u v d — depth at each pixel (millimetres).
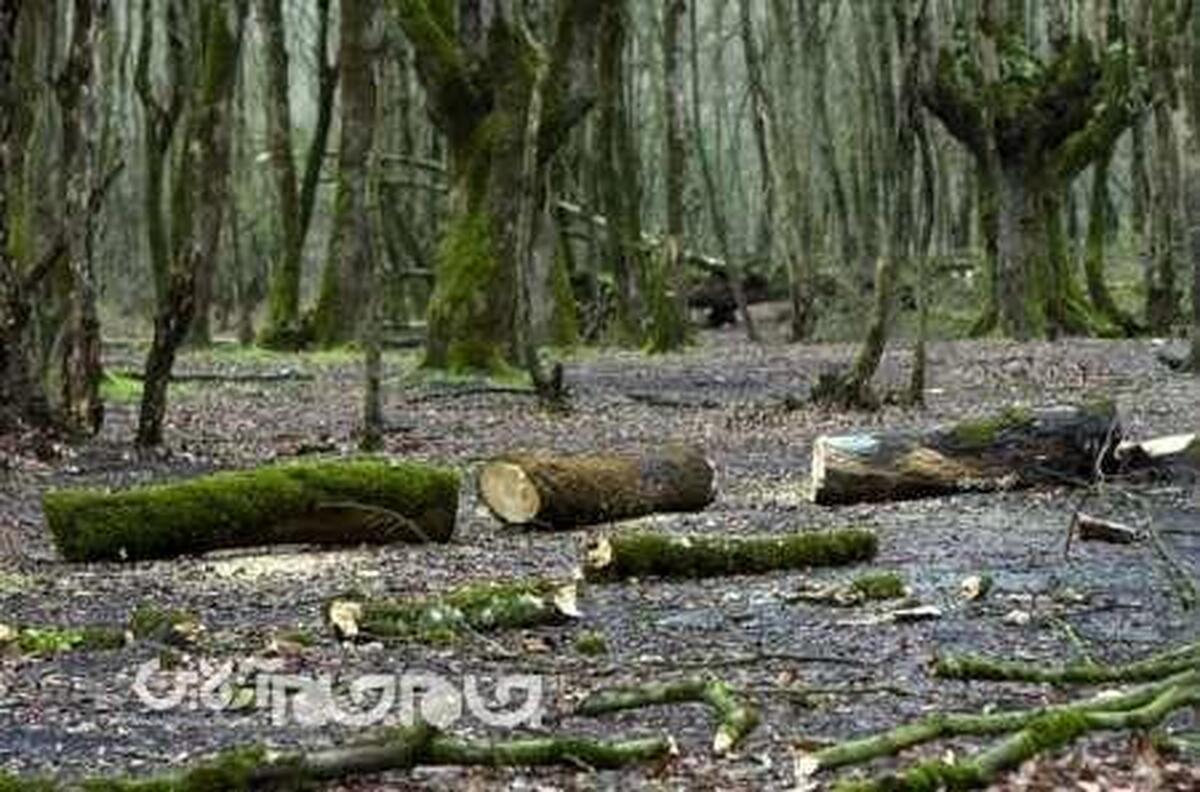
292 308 36719
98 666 7910
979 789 5652
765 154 47156
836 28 53219
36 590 9766
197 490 10742
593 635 8148
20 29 20250
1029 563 10211
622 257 38875
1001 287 36938
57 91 16609
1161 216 37031
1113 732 6355
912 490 12883
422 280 45531
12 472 14836
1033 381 24719
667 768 6055
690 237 54594
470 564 10469
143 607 8805
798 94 46219
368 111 32812
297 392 24797
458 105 24953
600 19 24797
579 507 11844
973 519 11883
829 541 10234
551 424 20094
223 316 49000
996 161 36562
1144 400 20969
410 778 6000
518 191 24875
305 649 8141
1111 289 44750
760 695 7074
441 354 25062
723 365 30391
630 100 44469
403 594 9414
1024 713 6117
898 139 21266
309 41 71062
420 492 11133
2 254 15938
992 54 36625
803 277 40062
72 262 16766
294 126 59000
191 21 34469
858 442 12805
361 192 35312
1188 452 13195
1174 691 6305
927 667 7633
